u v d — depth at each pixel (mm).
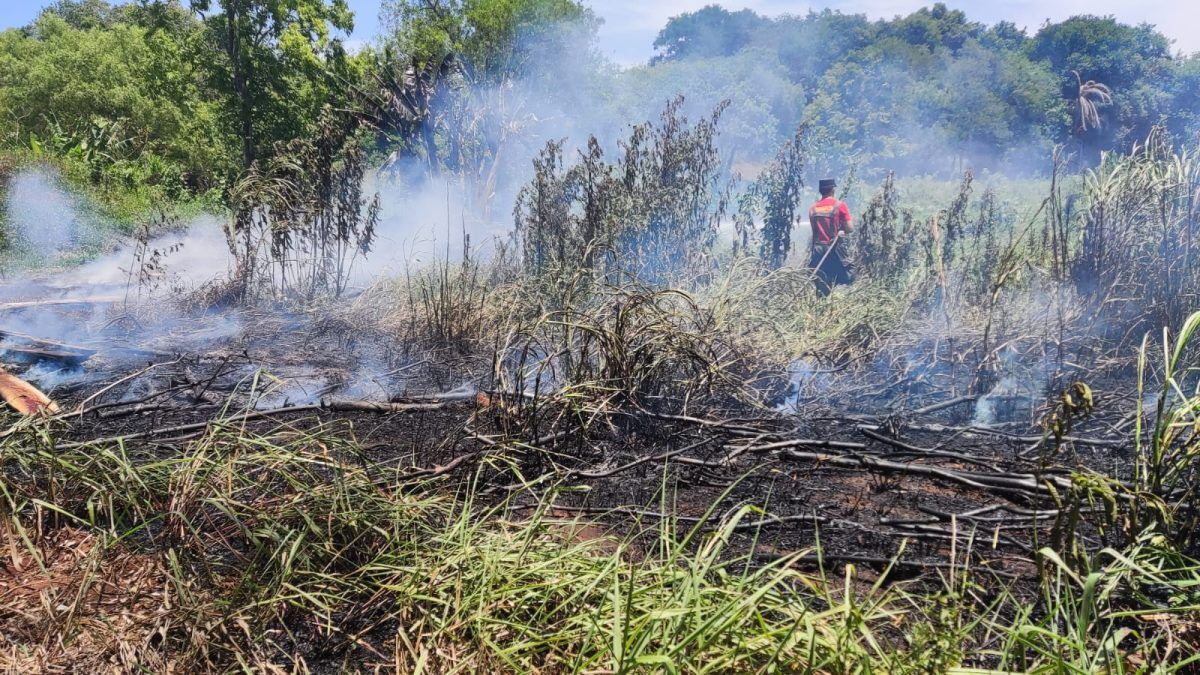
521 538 2744
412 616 2447
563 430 4113
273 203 8273
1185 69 53969
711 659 2027
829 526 3176
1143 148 5469
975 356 5340
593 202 7789
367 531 2773
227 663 2289
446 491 3443
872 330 5738
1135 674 2023
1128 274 5262
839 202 7762
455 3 30734
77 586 2553
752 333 5559
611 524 3248
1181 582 2262
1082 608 1977
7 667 2182
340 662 2336
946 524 3145
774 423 4449
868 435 4020
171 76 26062
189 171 25266
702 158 8375
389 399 4773
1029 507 3293
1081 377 4898
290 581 2572
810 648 1879
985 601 2621
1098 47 56344
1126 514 2643
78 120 27266
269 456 3021
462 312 6367
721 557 2955
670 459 3852
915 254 8055
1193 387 4477
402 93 20625
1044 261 6555
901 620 2238
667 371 4617
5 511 2842
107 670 2205
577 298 6332
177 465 3160
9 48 39688
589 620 2156
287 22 23734
